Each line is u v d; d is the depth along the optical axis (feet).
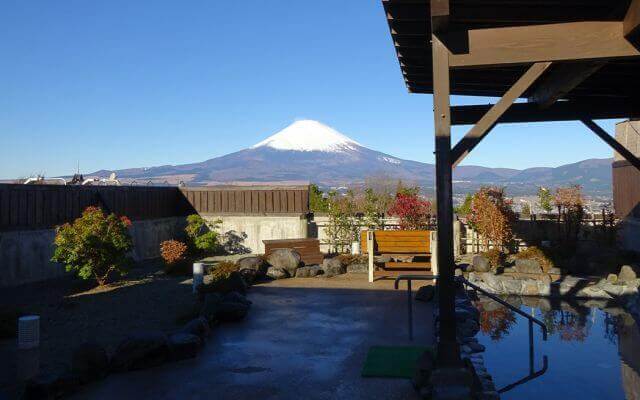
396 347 22.09
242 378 18.54
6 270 37.93
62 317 28.60
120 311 30.12
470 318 26.48
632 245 52.49
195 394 17.04
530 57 16.63
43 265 41.27
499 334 27.94
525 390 19.65
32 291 36.78
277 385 17.85
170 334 22.67
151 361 19.79
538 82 26.50
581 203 56.49
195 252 59.41
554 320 31.09
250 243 61.98
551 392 19.44
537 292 38.01
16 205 38.86
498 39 16.78
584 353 24.36
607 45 16.38
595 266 43.83
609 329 28.81
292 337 24.07
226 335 24.57
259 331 25.26
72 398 16.62
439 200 16.85
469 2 19.06
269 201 61.98
